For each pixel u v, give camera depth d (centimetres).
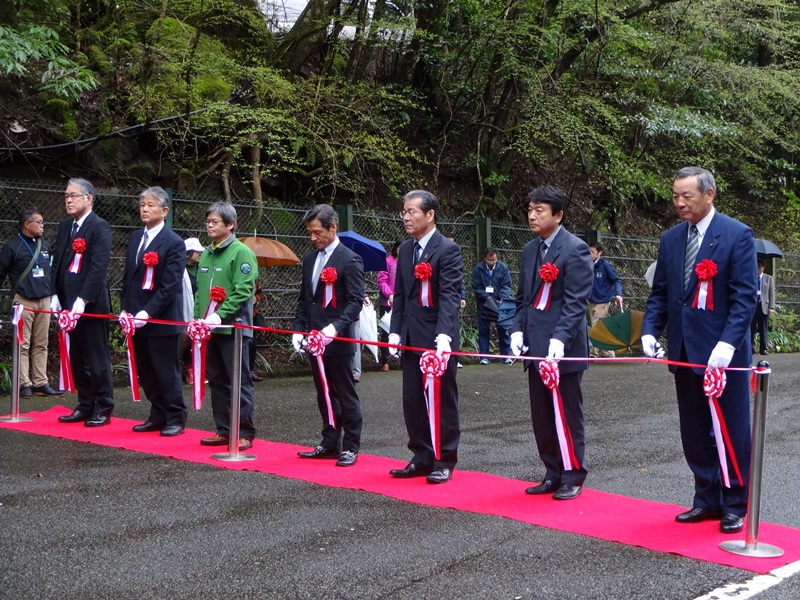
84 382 766
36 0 1188
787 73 1900
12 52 1016
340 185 1320
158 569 404
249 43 1387
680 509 519
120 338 1061
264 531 463
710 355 480
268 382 1056
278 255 1004
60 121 1168
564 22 1634
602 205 1844
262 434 745
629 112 1792
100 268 741
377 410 873
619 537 459
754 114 2006
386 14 1512
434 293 589
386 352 1189
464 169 1655
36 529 460
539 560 422
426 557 425
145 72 1231
